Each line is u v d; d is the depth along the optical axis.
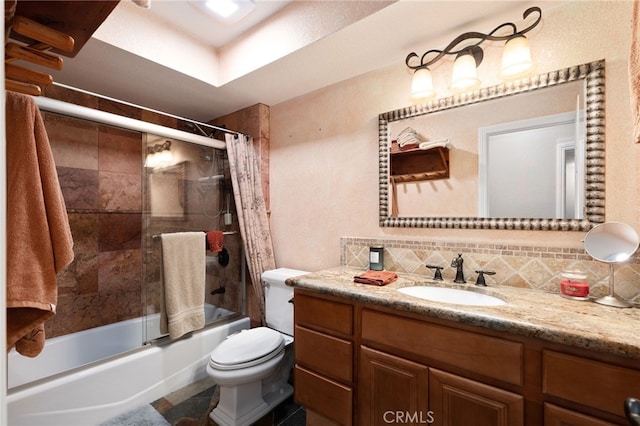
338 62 1.69
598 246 1.11
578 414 0.81
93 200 2.14
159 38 1.68
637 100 0.90
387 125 1.72
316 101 2.05
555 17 1.26
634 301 1.09
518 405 0.90
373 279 1.38
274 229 2.33
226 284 2.40
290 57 1.63
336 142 1.96
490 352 0.95
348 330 1.27
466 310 1.00
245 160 2.28
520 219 1.32
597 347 0.78
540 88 1.28
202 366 2.05
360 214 1.84
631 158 1.11
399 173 1.68
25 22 0.60
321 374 1.37
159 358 1.83
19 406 1.34
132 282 2.35
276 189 2.31
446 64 1.54
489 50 1.41
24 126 0.77
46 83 0.71
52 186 0.81
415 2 1.22
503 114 1.37
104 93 2.11
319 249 2.04
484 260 1.41
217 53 1.98
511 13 1.30
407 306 1.09
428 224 1.57
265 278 2.05
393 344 1.15
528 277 1.30
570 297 1.14
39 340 0.82
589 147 1.17
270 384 1.80
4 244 0.36
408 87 1.65
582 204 1.19
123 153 2.30
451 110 1.52
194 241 2.07
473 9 1.27
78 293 2.07
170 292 1.90
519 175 1.33
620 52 1.14
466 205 1.46
